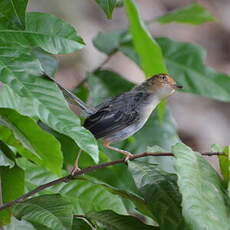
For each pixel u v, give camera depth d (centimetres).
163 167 998
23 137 650
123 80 1066
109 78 1059
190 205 582
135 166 680
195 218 576
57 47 661
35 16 665
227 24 2559
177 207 639
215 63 2439
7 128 665
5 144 699
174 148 625
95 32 2136
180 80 1102
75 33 671
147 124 1075
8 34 642
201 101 2255
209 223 578
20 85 598
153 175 671
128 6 791
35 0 2006
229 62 2473
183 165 610
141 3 2395
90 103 1111
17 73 604
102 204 777
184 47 1121
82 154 861
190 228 572
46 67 821
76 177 693
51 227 590
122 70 2100
